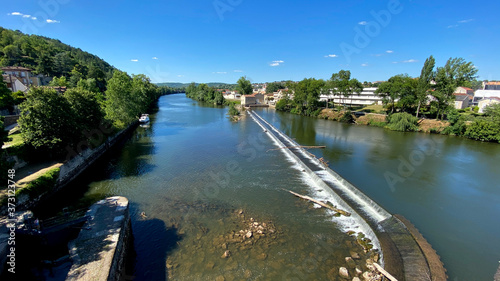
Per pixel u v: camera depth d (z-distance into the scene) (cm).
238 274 1809
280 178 3659
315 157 4606
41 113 3198
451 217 2739
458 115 7219
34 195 2630
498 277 1894
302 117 11638
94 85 10900
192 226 2405
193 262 1925
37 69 11075
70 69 13188
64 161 3419
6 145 3625
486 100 9356
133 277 1784
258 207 2786
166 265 1894
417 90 8269
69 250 1677
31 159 3319
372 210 2669
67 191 3161
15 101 6062
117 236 1825
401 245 2070
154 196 3042
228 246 2112
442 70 7850
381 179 3709
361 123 9406
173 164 4256
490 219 2720
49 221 2167
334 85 11206
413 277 1723
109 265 1555
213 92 19462
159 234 2275
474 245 2281
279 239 2216
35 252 1672
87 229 1895
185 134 6925
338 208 2781
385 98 9638
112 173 3819
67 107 3534
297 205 2838
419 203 3025
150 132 7162
